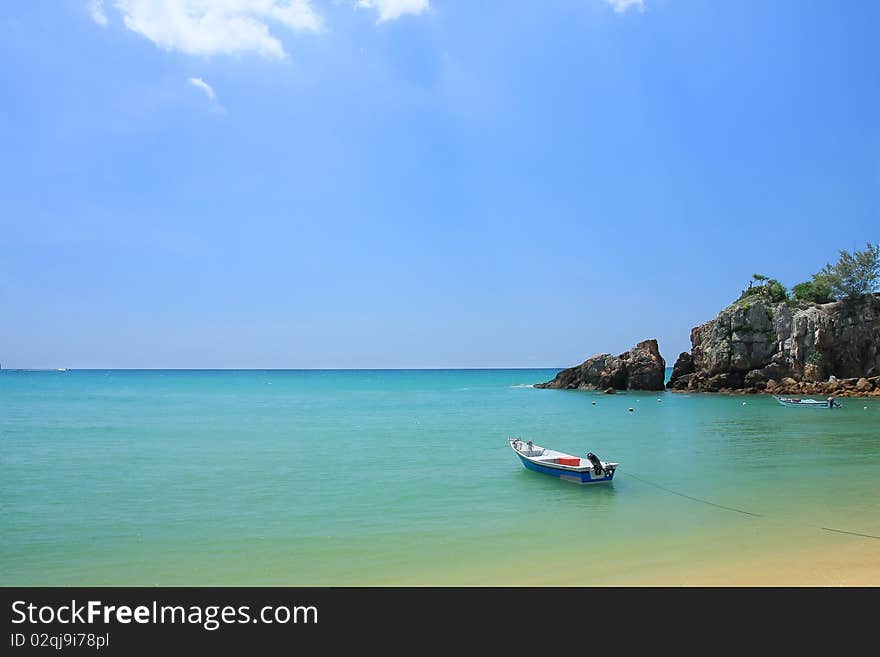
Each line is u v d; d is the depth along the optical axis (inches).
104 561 657.0
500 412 2728.8
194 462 1311.5
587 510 874.8
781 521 807.1
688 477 1131.9
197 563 648.4
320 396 4141.2
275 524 803.4
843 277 3580.2
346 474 1166.3
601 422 2240.4
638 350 4298.7
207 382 7091.5
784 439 1718.8
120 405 3179.1
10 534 756.0
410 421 2311.8
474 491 1010.7
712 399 3373.5
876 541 709.3
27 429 1987.0
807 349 3533.5
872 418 2329.0
